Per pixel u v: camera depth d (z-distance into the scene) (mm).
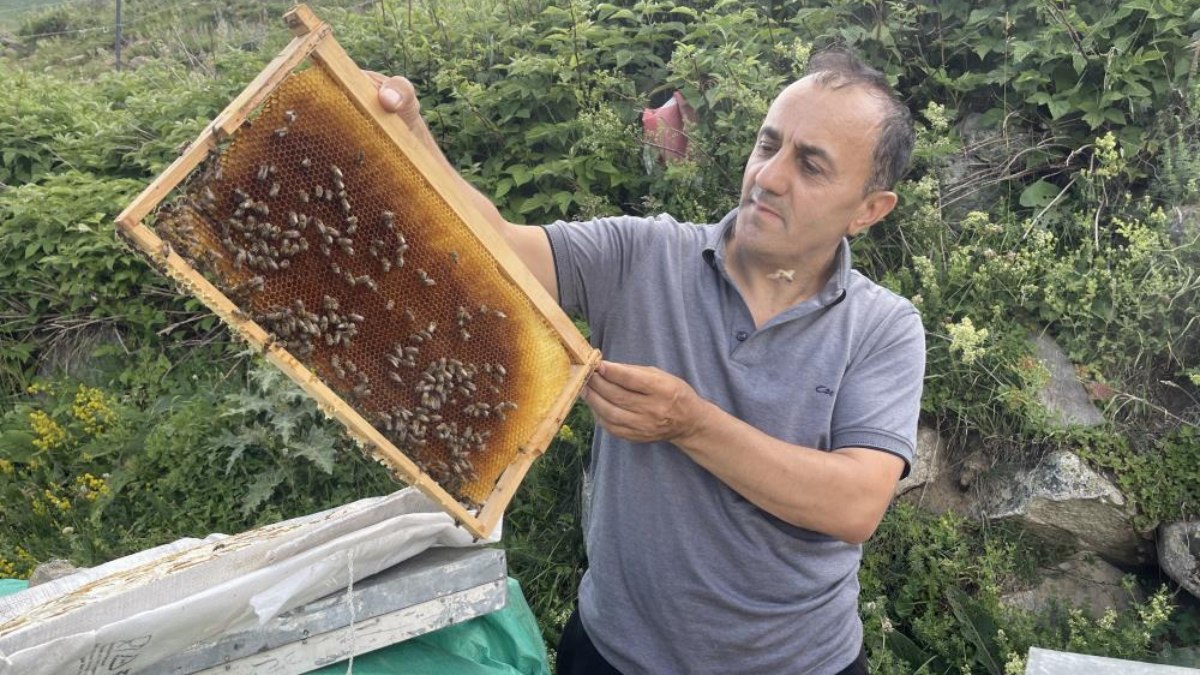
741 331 2414
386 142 1928
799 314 2387
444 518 2373
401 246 1941
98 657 1929
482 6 6309
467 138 5520
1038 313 4641
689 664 2475
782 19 5855
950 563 4223
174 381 5414
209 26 9914
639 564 2477
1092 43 4902
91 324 5715
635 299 2479
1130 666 2156
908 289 4711
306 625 2162
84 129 6430
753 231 2307
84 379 5617
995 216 4984
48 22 11656
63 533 4707
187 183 1771
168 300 5691
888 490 2320
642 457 2473
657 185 5078
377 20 6219
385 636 2283
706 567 2424
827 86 2244
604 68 5914
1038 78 4918
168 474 4766
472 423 2072
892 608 4281
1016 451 4418
